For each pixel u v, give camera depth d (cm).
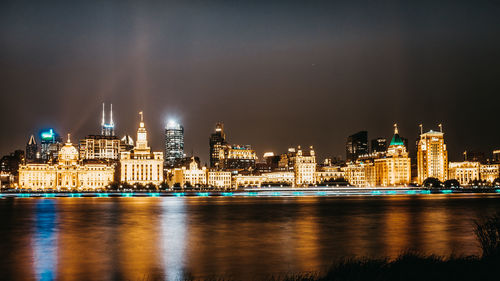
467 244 10912
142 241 11956
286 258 9356
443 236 12362
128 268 8631
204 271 8275
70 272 8350
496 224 5431
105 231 14100
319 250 10288
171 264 8931
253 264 8819
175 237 12669
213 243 11525
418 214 19662
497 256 4997
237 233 13425
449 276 4678
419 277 4688
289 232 13538
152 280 7719
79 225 15788
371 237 12306
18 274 8219
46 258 9656
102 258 9606
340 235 12769
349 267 5166
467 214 19512
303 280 5272
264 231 13862
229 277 7750
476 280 4566
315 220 17225
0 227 15188
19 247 11081
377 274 4862
